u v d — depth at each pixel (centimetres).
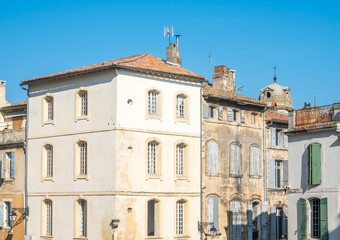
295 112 4278
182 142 5066
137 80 4831
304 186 4156
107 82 4778
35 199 5228
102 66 4744
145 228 4797
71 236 4919
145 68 4841
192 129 5147
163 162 4941
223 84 5738
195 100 5194
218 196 5312
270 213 5762
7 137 5534
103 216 4716
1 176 5534
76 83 4991
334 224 3938
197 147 5169
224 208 5353
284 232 5869
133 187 4750
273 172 5822
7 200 5472
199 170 5169
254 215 5662
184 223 5072
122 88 4741
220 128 5384
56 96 5138
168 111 5003
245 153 5584
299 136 4222
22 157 5381
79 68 5247
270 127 5838
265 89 8781
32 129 5303
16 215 5181
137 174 4778
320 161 4053
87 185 4841
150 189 4847
